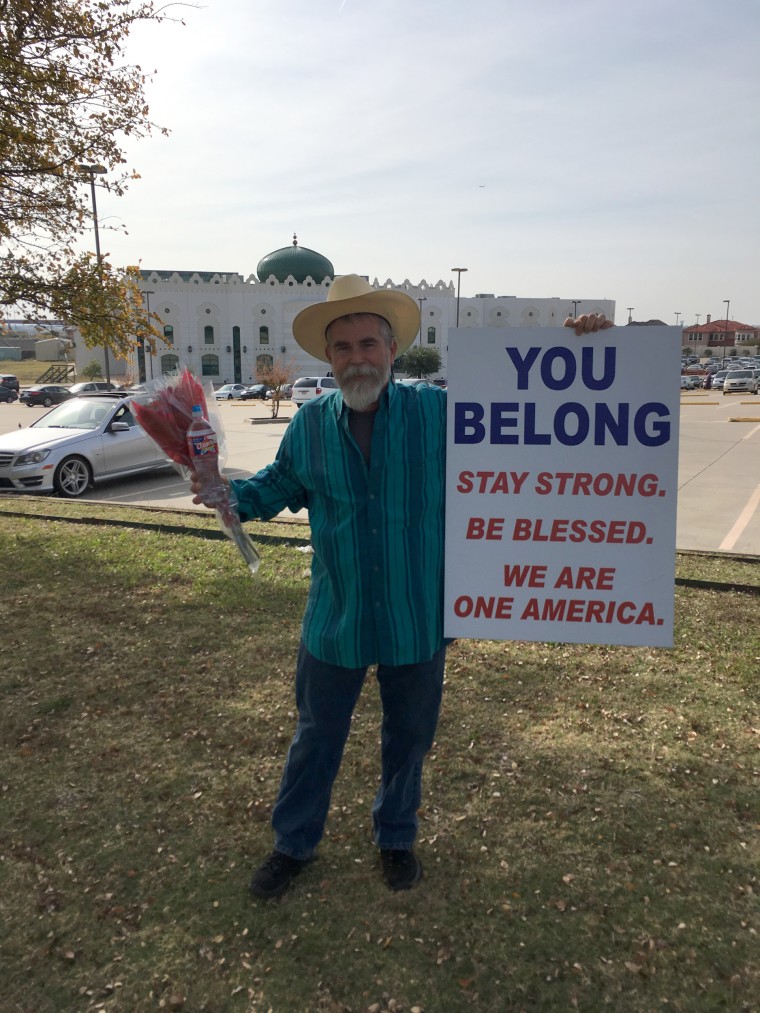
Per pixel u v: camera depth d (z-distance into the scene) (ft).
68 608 17.11
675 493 7.89
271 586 18.44
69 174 26.05
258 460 47.80
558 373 7.85
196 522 26.17
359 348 7.47
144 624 16.06
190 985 7.07
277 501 8.33
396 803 8.26
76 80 24.90
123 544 23.03
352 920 7.82
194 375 8.27
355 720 11.88
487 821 9.36
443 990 6.98
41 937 7.63
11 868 8.60
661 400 7.79
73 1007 6.85
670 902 7.99
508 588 8.13
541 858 8.70
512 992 6.94
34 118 24.75
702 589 18.21
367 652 7.61
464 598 8.16
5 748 11.16
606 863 8.59
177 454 8.14
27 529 25.40
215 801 9.84
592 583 8.07
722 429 70.03
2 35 22.98
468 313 249.34
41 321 29.14
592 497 7.97
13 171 25.02
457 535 8.11
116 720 11.95
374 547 7.47
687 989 6.95
